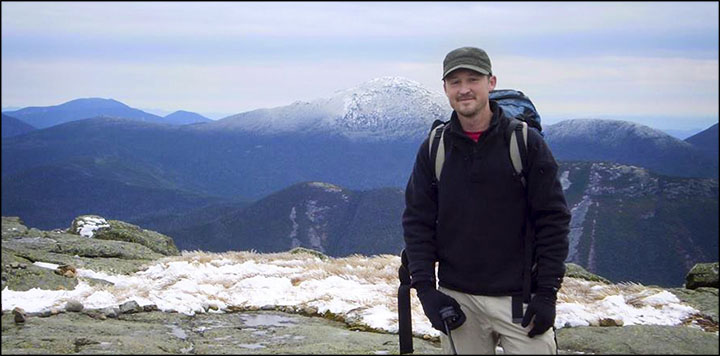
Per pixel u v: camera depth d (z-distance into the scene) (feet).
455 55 10.19
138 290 17.39
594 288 17.48
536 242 10.30
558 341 12.94
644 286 17.69
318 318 16.16
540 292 10.11
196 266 20.94
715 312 15.17
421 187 10.75
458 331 10.84
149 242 26.96
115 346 12.49
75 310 15.52
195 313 16.29
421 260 10.68
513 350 10.39
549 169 10.10
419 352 12.45
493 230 10.34
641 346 12.40
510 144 10.19
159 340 13.28
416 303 15.96
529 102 11.88
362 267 20.79
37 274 18.26
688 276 18.16
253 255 22.98
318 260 22.39
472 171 10.28
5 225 25.70
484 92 10.21
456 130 10.37
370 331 14.74
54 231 27.43
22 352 12.01
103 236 26.43
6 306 15.46
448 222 10.54
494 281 10.43
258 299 17.30
